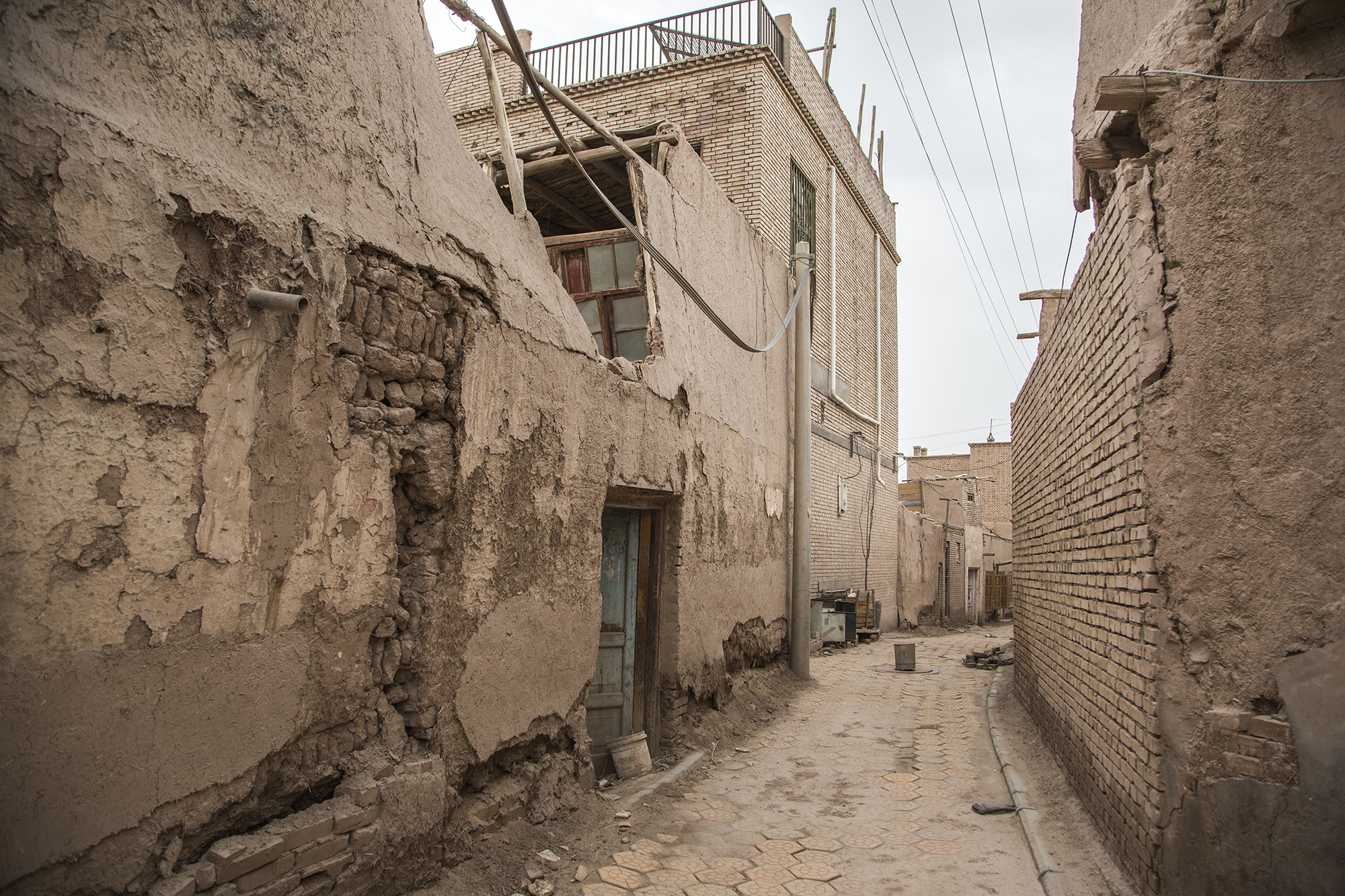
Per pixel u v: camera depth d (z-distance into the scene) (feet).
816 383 41.52
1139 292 12.86
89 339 7.74
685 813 17.07
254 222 9.39
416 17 13.02
